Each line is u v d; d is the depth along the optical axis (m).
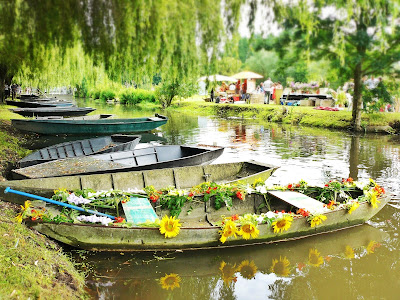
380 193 7.00
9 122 17.67
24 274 4.01
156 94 31.41
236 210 6.88
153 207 6.53
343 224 6.60
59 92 46.62
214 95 28.48
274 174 10.38
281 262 5.66
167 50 3.98
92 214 5.88
